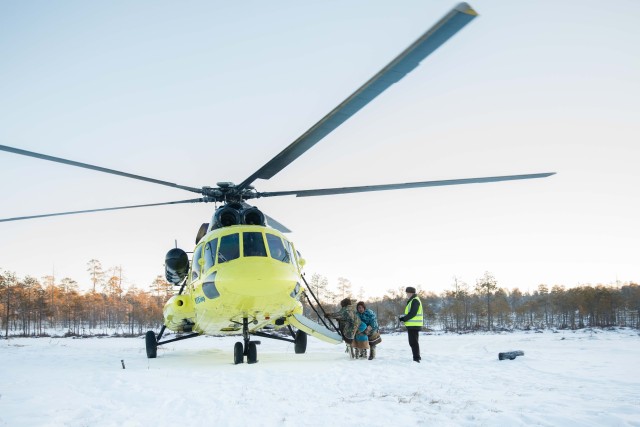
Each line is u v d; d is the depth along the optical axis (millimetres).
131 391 7477
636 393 6820
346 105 6656
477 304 75562
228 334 13484
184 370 9938
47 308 72000
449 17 4742
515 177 9148
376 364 10664
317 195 10961
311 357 13016
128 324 83562
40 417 5750
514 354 11516
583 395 6691
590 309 71062
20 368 11039
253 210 11414
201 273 10969
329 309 69188
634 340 20266
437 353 14000
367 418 5473
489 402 6242
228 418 5691
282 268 10453
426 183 9602
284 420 5473
